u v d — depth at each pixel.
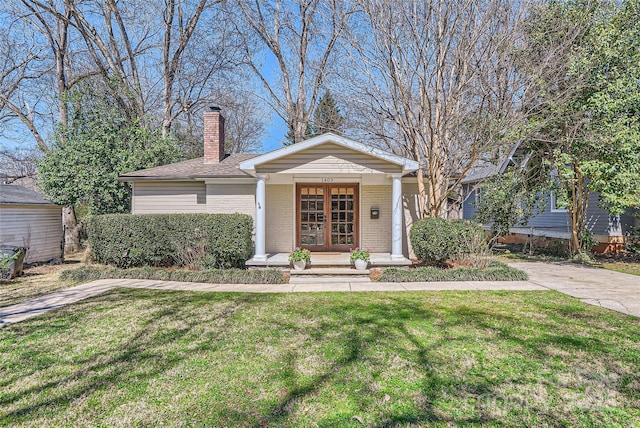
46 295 6.66
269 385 3.14
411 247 10.25
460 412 2.71
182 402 2.87
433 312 5.38
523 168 12.06
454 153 9.93
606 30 9.33
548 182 11.27
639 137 8.77
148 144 13.26
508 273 8.09
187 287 7.45
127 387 3.12
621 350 3.88
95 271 8.62
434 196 9.90
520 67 9.38
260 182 9.00
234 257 9.20
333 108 17.17
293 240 10.95
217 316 5.23
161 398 2.94
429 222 8.88
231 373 3.37
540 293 6.65
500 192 11.41
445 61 9.24
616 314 5.24
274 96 19.97
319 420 2.62
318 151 8.88
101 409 2.79
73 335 4.43
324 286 7.53
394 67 9.45
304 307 5.73
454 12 8.92
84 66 17.47
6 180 19.45
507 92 9.21
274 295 6.64
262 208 9.05
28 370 3.46
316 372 3.38
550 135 10.17
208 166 11.95
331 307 5.72
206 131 12.35
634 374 3.34
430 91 9.61
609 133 9.15
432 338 4.25
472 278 8.01
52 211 12.19
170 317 5.19
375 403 2.84
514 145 11.07
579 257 10.98
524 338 4.25
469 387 3.09
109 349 3.97
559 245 12.88
